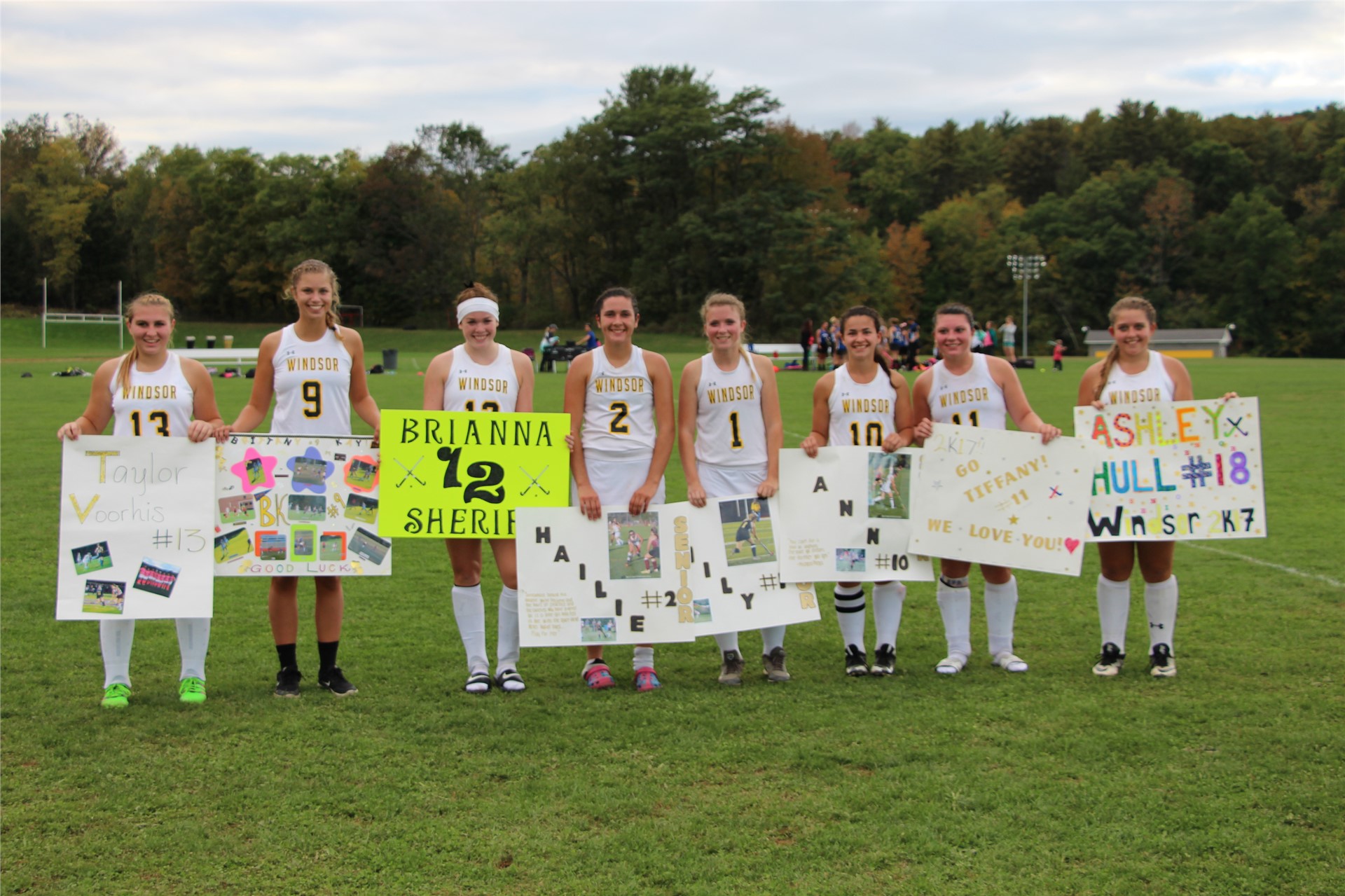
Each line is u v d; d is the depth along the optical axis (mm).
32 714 5133
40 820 3969
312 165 88812
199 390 5703
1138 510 5703
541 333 80938
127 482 5430
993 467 5871
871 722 4988
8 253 85625
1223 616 6832
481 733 4883
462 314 5777
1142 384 5836
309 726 4984
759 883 3492
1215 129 100688
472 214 85625
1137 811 3955
